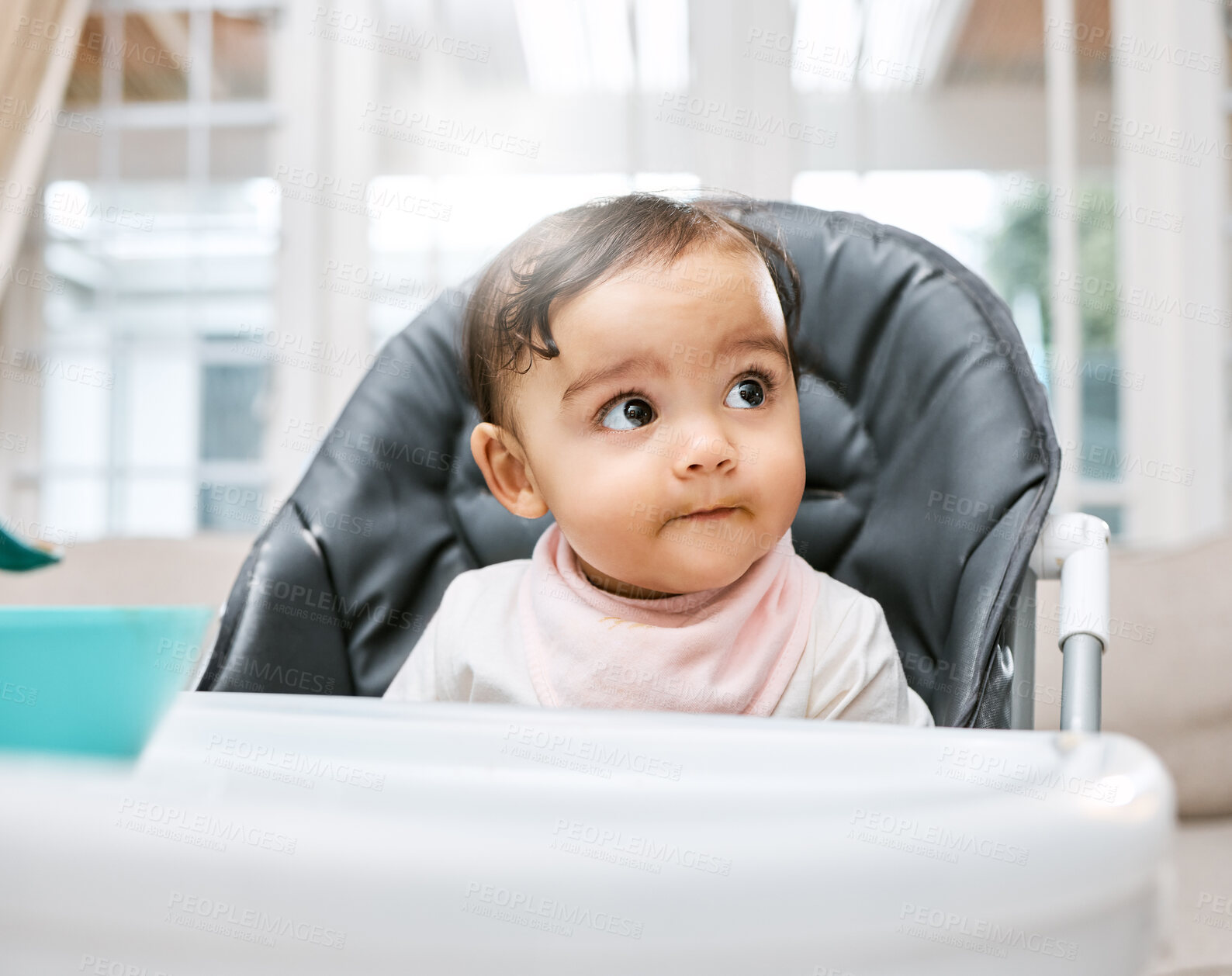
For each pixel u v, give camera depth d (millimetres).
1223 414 2354
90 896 186
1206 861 1032
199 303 2486
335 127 2488
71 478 2469
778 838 193
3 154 2268
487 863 187
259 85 2488
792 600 623
